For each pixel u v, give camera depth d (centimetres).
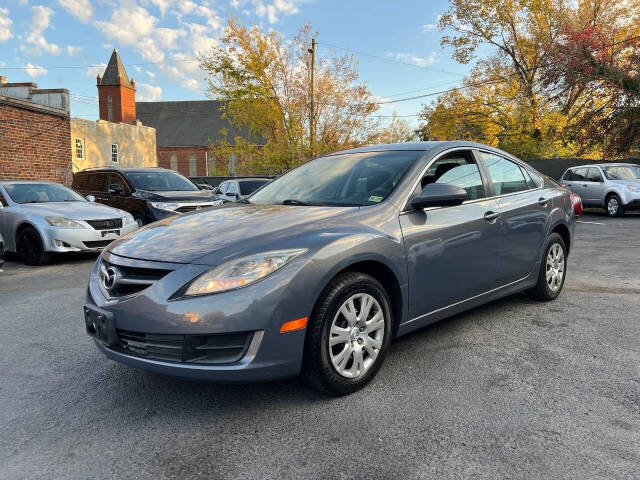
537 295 455
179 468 212
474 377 298
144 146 3784
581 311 433
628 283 544
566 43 1995
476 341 360
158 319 242
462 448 221
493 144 3066
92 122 3203
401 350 345
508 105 2923
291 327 247
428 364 319
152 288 249
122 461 219
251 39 2819
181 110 6975
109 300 265
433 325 401
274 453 221
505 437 230
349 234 275
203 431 243
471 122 3161
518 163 443
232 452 223
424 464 210
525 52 2842
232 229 282
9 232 780
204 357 243
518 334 375
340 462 213
